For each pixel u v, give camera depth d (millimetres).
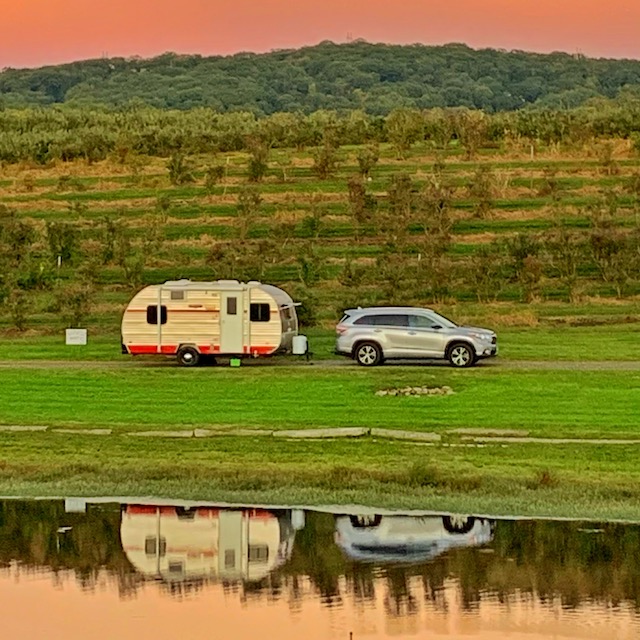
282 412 48438
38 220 98750
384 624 26250
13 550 31875
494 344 57812
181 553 31531
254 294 58844
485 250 83625
